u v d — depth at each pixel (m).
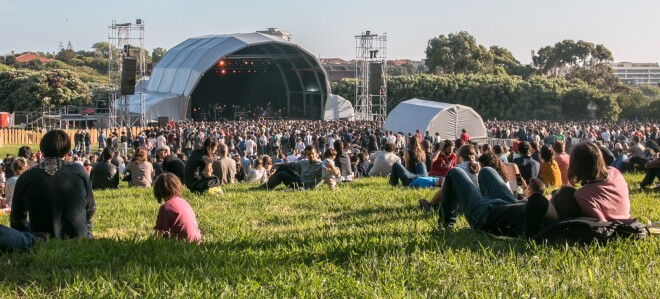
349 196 12.16
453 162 14.36
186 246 6.59
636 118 81.19
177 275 5.43
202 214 10.32
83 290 5.04
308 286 5.10
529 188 7.71
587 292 4.84
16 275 5.41
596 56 137.25
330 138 42.69
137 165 16.59
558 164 13.46
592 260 5.60
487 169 7.15
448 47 125.25
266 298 4.88
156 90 86.06
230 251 6.47
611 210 6.24
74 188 6.76
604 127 52.72
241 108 85.62
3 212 12.03
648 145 19.73
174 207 7.32
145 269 5.61
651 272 5.32
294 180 14.27
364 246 6.29
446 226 7.47
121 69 62.97
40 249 5.96
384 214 9.71
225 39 77.31
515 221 6.51
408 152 15.94
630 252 5.83
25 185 6.66
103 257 5.98
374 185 14.77
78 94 89.75
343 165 16.11
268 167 18.50
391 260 5.73
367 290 4.96
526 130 51.28
